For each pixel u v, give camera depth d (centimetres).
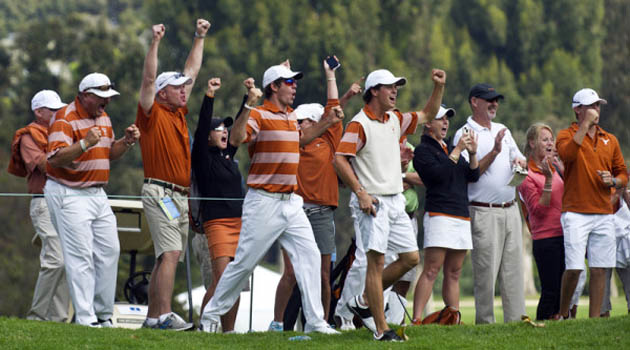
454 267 3266
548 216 3525
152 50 2939
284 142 2811
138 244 3631
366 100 2773
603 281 3306
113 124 10488
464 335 2702
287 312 3384
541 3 12794
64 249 2856
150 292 2991
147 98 2936
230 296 2869
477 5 12581
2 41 15400
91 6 18075
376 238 2661
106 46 11344
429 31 11994
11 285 8719
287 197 2822
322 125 2938
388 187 2712
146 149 2973
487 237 3381
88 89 2872
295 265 2836
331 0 11275
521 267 3453
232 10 11212
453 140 3488
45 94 3406
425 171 3216
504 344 2548
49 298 3306
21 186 9519
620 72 12506
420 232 9725
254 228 2803
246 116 2750
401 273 2780
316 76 10675
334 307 3419
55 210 2855
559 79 12444
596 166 3291
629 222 3631
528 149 3638
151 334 2723
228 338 2764
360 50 11181
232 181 3144
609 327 2730
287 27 11062
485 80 12075
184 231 3050
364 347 2520
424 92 11362
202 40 3350
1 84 11694
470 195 3406
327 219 3334
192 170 3141
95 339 2567
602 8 12794
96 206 2898
